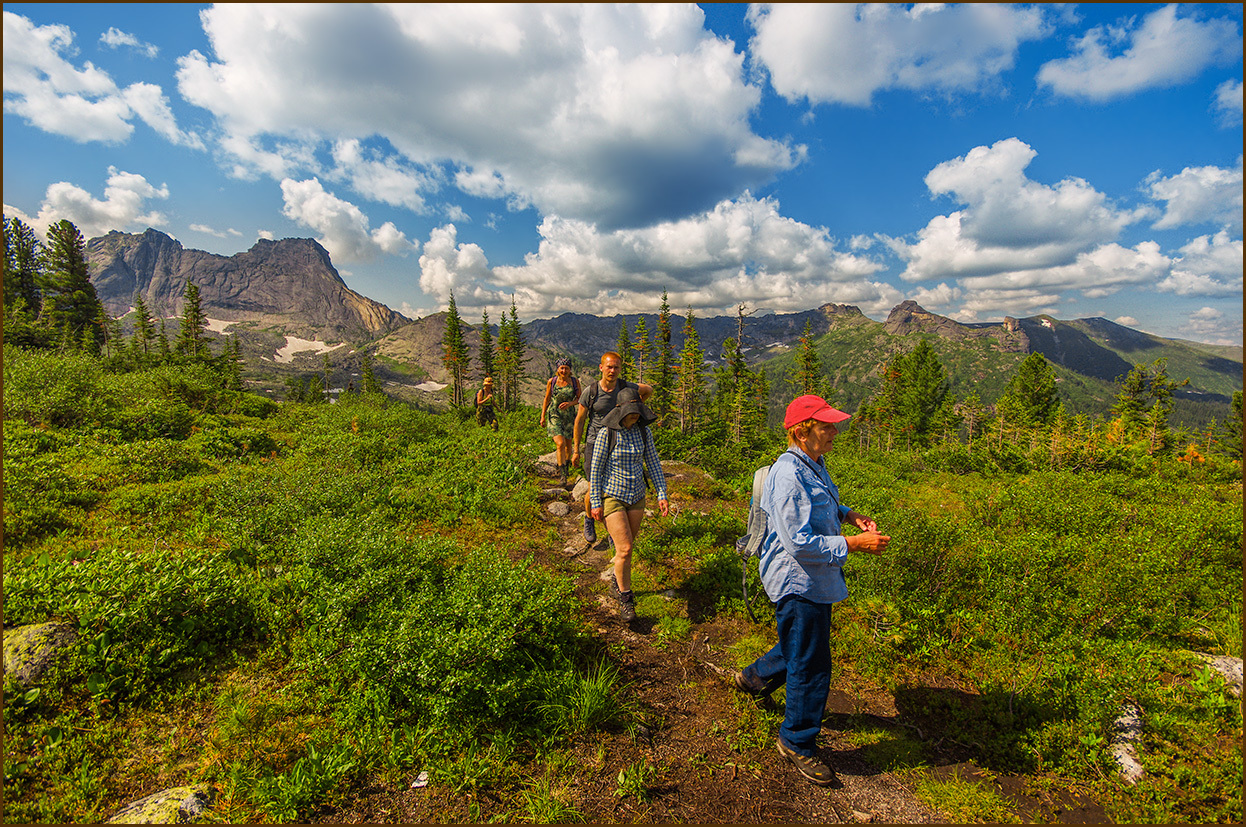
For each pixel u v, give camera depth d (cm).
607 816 249
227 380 2338
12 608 312
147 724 277
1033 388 5884
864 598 479
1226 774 275
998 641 414
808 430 296
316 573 402
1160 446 3975
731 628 434
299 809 238
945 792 275
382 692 297
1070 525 685
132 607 315
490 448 1086
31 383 933
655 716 323
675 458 1329
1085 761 290
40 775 238
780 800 267
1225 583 490
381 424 1334
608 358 436
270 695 306
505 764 276
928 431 6431
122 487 630
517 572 408
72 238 5853
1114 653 378
